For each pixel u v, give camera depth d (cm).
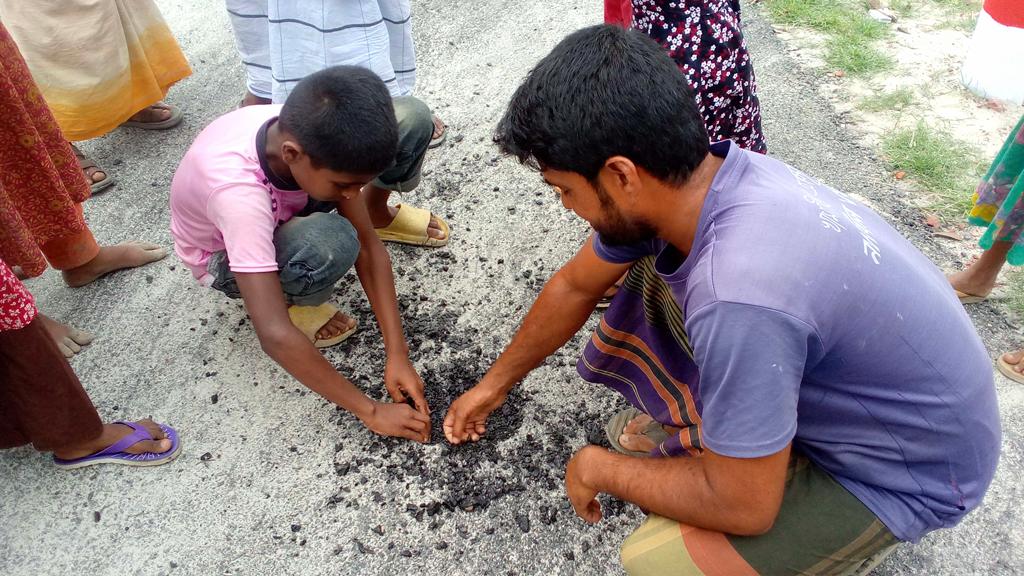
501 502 209
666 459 157
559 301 189
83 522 207
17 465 221
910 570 192
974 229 285
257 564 197
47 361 187
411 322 257
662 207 129
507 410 232
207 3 434
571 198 133
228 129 210
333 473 217
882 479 144
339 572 195
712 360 124
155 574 196
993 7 325
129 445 215
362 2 252
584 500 175
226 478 216
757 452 127
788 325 118
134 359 249
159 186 316
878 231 140
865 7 413
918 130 326
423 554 198
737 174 129
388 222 276
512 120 129
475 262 280
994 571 191
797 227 123
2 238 193
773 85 362
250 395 238
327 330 246
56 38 278
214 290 272
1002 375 236
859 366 131
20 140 208
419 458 220
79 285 272
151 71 319
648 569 161
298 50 253
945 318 136
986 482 148
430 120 250
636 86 116
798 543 149
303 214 230
